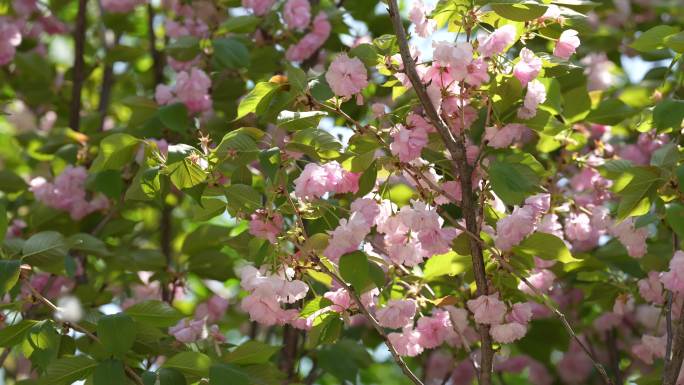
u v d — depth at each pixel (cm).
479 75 321
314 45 481
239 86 511
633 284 446
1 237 362
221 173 353
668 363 348
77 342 370
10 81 626
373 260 341
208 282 616
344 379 480
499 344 360
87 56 659
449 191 350
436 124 323
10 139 574
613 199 450
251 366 354
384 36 357
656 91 417
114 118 662
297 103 340
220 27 483
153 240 598
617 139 520
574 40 343
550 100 350
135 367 360
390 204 336
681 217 331
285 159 330
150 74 661
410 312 334
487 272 360
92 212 529
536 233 336
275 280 317
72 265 396
